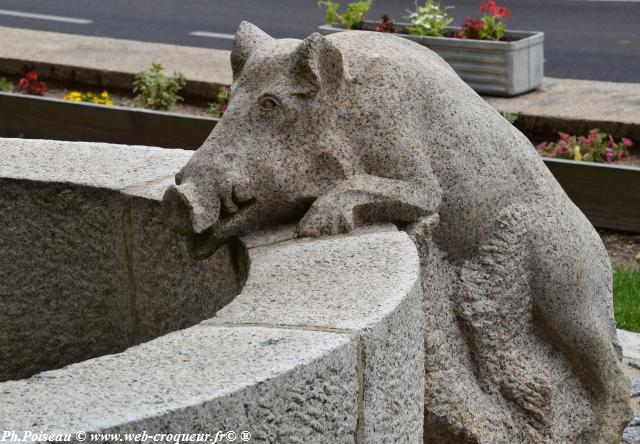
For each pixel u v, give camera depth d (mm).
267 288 2553
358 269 2629
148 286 3340
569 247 3336
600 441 3453
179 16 13359
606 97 9133
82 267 3484
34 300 3586
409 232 3043
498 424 3154
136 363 2102
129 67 10586
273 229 3051
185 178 2986
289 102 2980
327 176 3004
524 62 9328
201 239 2986
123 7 14117
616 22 12297
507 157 3283
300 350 2148
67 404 1906
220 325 2336
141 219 3303
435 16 9766
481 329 3176
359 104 3031
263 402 2023
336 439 2209
